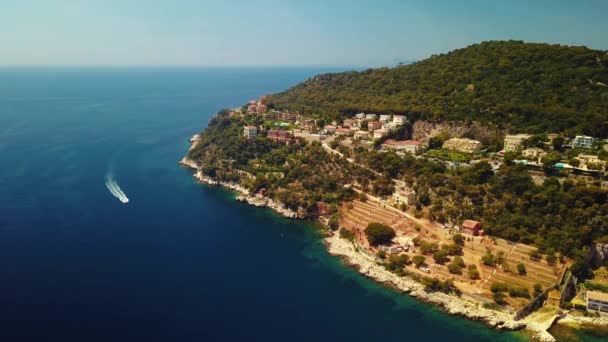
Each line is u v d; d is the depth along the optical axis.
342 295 159.88
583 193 175.75
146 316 136.75
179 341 125.56
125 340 123.75
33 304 138.62
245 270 175.25
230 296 153.75
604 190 173.50
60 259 170.75
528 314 146.00
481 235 182.62
